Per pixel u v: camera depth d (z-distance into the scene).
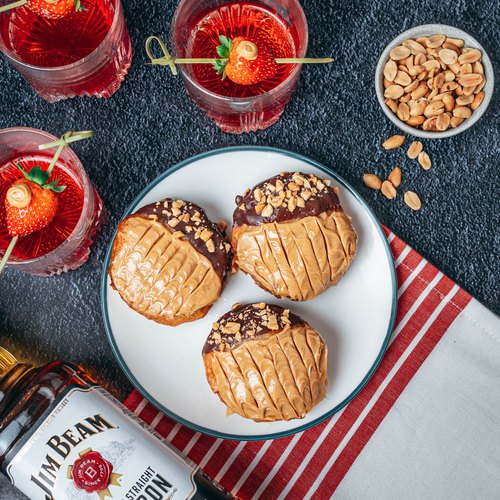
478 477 0.78
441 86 0.78
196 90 0.74
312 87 0.80
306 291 0.74
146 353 0.77
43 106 0.80
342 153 0.80
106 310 0.76
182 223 0.75
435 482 0.78
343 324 0.77
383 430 0.78
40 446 0.72
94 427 0.72
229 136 0.80
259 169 0.77
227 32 0.77
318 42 0.80
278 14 0.77
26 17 0.75
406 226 0.80
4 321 0.79
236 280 0.77
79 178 0.75
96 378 0.79
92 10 0.76
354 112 0.80
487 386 0.78
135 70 0.80
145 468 0.72
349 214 0.77
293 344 0.74
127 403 0.77
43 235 0.76
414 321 0.78
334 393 0.77
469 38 0.77
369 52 0.80
